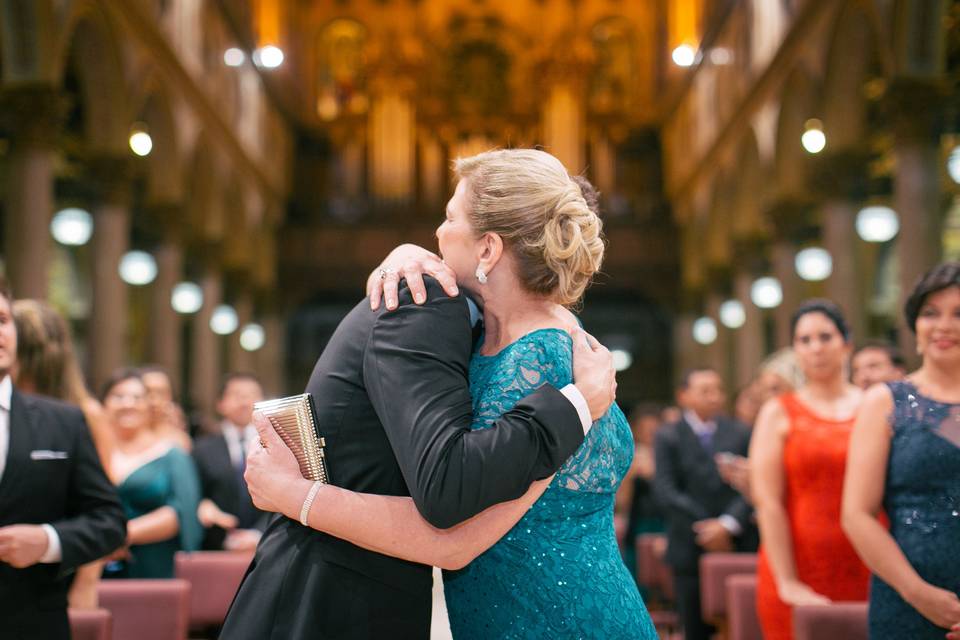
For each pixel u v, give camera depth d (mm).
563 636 1535
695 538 5152
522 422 1449
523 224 1602
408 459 1427
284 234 24453
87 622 2768
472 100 25000
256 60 21734
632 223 24391
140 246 18750
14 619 2324
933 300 2295
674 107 24031
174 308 17062
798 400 3342
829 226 14531
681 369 23656
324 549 1534
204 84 17969
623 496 7621
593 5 25328
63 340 3213
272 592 1535
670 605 6500
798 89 15711
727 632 4086
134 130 16312
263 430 1580
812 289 24188
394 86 24781
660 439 5438
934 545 2180
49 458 2445
